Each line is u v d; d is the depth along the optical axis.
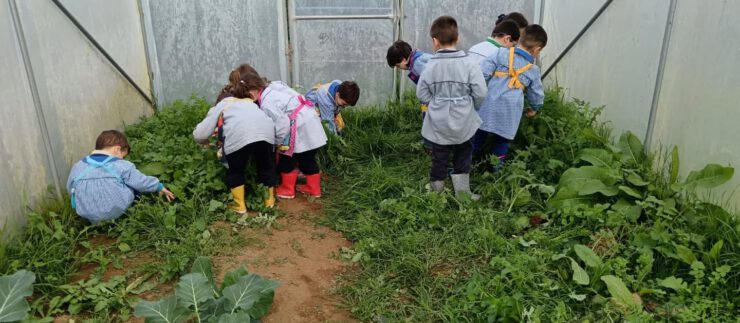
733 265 3.26
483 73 4.72
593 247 3.60
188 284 2.95
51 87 4.32
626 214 3.89
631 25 4.80
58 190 4.34
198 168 4.64
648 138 4.56
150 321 2.79
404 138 5.71
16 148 3.84
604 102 5.38
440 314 3.23
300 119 4.57
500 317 3.12
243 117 4.22
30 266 3.47
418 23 6.30
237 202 4.39
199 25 6.16
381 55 6.40
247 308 2.92
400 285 3.56
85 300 3.32
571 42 6.00
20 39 3.93
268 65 6.36
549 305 3.21
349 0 6.14
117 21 5.57
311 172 4.73
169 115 5.70
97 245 3.93
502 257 3.63
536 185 4.40
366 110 6.32
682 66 4.10
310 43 6.32
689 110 4.02
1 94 3.71
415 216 4.17
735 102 3.55
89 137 4.90
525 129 5.30
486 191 4.60
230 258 3.84
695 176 3.75
